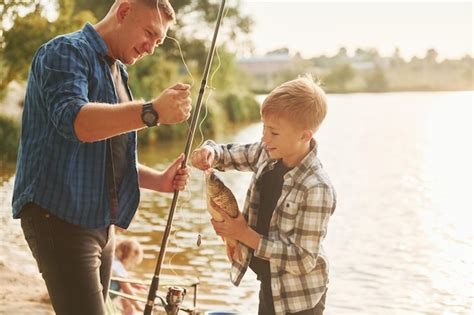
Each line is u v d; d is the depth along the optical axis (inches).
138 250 225.8
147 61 975.6
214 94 1198.9
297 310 119.7
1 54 633.6
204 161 124.5
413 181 604.4
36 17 631.8
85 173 114.0
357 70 2659.9
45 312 199.0
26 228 114.7
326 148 855.1
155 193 475.8
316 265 120.2
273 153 120.0
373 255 339.3
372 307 262.5
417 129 1122.0
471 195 535.2
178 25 1216.8
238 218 117.6
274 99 118.5
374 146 884.6
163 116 105.5
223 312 146.1
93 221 115.0
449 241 374.3
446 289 286.0
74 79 109.6
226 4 121.3
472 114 1457.9
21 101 682.2
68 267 113.0
